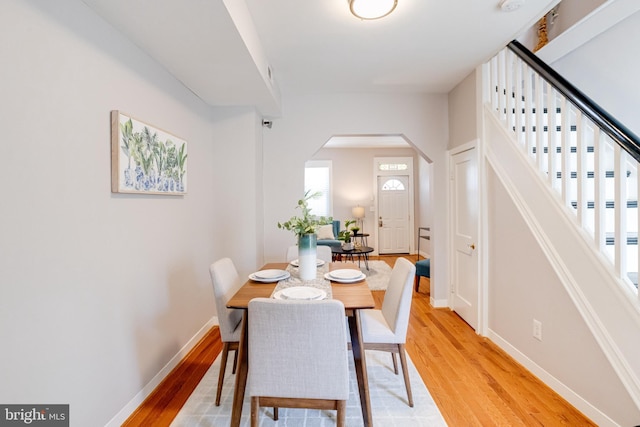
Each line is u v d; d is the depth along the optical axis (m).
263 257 3.49
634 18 2.19
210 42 1.84
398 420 1.69
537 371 2.09
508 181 2.42
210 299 3.03
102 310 1.56
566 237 1.85
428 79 3.14
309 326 1.27
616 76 2.31
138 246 1.87
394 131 3.52
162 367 2.13
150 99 2.02
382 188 7.23
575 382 1.77
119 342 1.68
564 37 2.43
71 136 1.37
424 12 2.01
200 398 1.91
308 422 1.70
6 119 1.09
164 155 2.12
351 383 2.07
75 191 1.39
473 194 2.92
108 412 1.59
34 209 1.19
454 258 3.40
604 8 2.07
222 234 3.14
